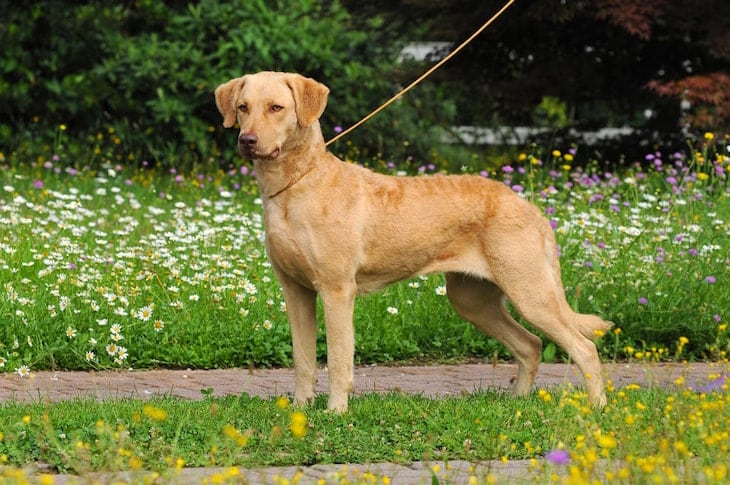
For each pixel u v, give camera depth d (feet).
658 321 36.19
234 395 27.07
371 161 69.72
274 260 25.68
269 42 67.26
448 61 70.54
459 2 67.00
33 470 20.89
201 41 68.44
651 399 25.22
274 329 34.55
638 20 60.64
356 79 70.23
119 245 39.58
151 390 29.66
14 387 29.45
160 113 65.57
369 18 70.64
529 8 64.18
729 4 62.13
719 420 21.08
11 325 32.76
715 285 37.65
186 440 22.44
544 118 83.56
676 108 68.49
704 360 35.55
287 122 24.58
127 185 56.75
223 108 25.61
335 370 25.27
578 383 30.99
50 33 68.64
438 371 33.40
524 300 25.80
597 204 44.65
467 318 27.89
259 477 20.01
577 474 16.17
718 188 44.65
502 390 29.48
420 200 25.70
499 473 20.52
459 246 26.05
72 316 33.40
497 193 26.05
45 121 67.36
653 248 38.88
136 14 70.64
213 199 53.67
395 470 21.11
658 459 17.19
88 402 25.14
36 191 53.36
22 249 37.27
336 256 25.00
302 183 24.91
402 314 35.94
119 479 18.78
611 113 79.15
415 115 76.28
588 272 37.45
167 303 35.17
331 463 21.71
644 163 68.59
